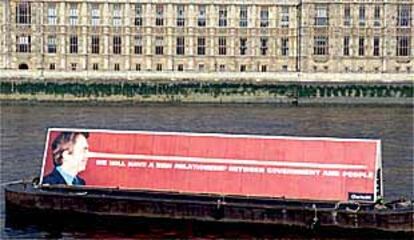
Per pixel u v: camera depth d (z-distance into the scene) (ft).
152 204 211.82
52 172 222.89
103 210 214.07
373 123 520.01
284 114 593.01
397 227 201.57
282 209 205.87
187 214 210.59
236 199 212.02
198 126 485.97
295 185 211.00
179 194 214.90
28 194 216.95
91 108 647.97
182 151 217.36
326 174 209.87
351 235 203.51
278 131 458.09
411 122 528.63
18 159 328.90
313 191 209.87
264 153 213.25
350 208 205.67
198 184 215.31
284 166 211.82
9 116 554.05
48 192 217.97
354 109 653.30
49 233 209.97
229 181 214.07
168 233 209.87
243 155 214.28
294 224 205.77
